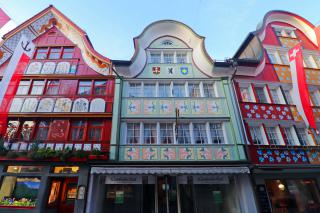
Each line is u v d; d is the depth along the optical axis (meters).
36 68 12.42
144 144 10.05
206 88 12.19
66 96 11.37
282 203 9.59
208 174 9.51
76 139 10.31
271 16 15.63
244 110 11.27
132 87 11.95
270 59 13.49
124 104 11.14
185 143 10.25
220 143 10.33
